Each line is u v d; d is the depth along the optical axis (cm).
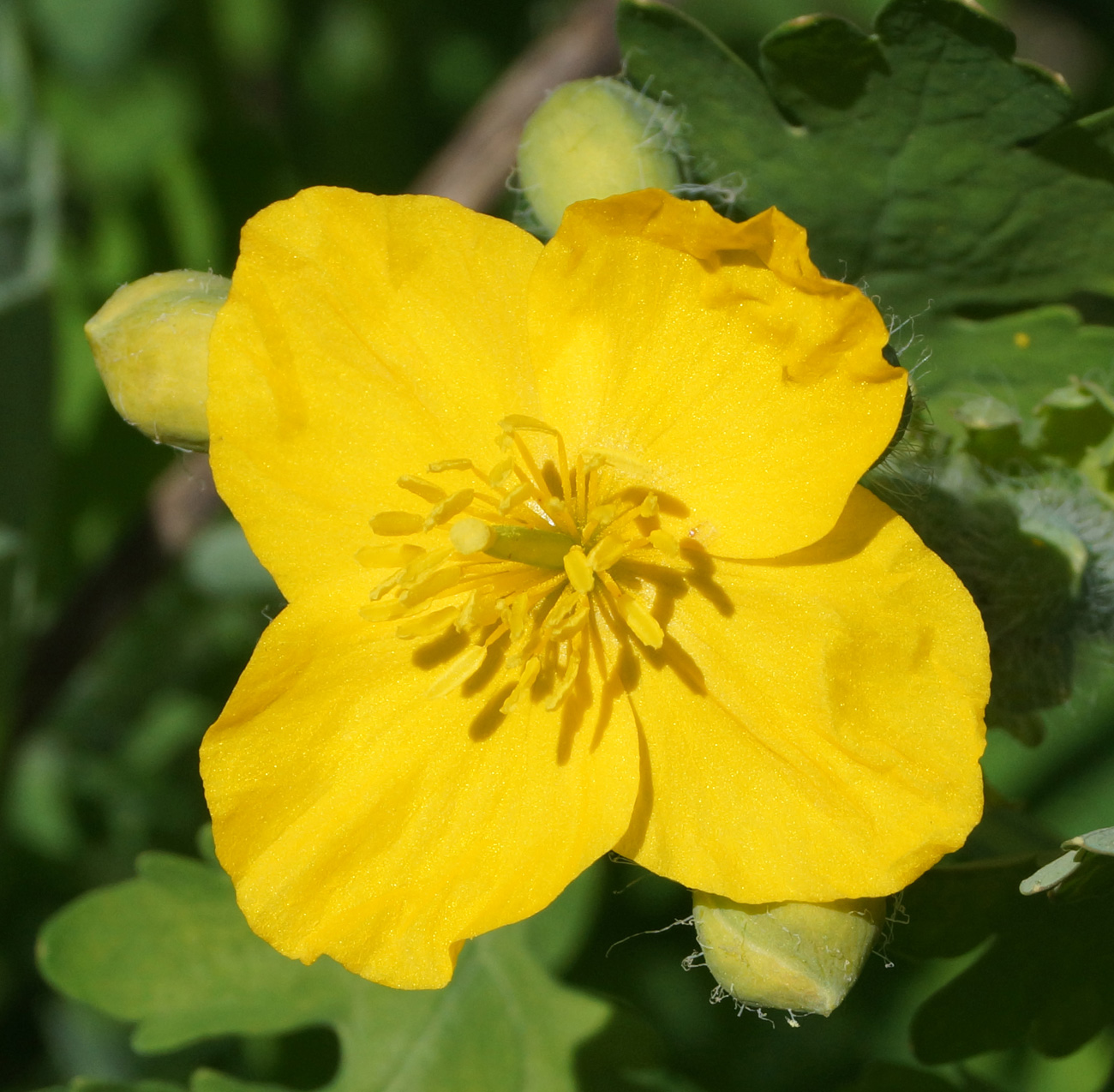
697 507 9
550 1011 10
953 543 10
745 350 9
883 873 9
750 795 9
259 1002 10
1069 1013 9
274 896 9
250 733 9
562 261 9
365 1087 10
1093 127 9
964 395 10
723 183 10
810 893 9
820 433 9
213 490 10
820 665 9
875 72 9
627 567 9
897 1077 10
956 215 10
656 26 9
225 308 9
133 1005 10
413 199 9
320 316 9
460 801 9
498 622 9
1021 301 10
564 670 9
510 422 9
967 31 9
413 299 9
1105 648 10
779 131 10
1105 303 10
